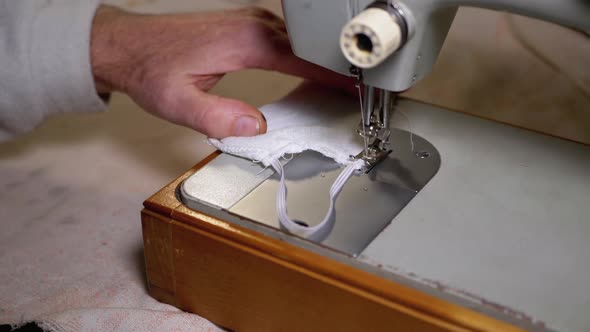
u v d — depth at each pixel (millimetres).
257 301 695
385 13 598
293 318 679
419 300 597
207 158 785
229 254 679
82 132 1135
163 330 731
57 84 937
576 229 676
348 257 635
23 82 919
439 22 686
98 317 739
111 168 1053
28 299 815
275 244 655
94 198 991
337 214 688
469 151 792
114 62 937
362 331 637
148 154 1080
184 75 887
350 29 582
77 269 863
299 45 723
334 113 863
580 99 1187
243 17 930
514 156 783
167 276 752
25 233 926
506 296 597
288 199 712
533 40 1286
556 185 737
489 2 644
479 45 1309
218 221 687
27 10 919
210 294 729
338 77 891
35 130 1137
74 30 923
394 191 725
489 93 1205
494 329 575
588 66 1236
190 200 707
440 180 743
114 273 854
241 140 791
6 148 1098
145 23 949
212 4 1455
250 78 1250
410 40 661
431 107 878
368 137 777
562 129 1122
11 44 913
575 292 605
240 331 736
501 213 695
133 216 955
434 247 648
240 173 751
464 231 670
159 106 884
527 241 660
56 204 980
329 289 631
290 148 779
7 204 980
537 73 1245
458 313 586
